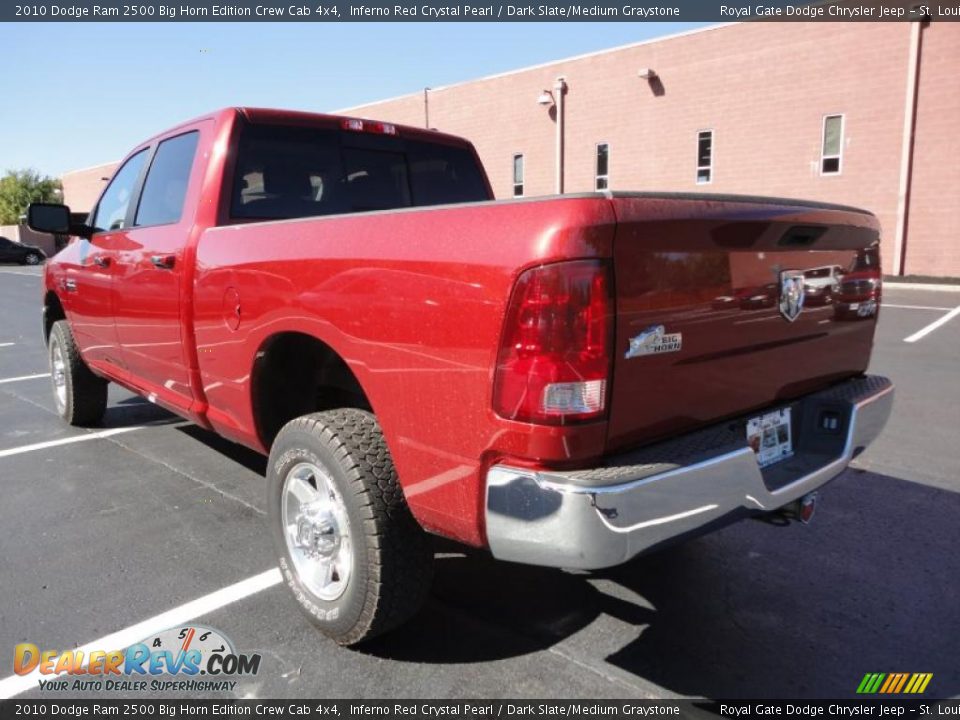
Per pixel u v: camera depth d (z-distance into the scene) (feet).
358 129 13.51
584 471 6.68
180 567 11.12
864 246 10.10
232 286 10.20
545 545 6.65
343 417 8.79
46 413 20.49
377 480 8.16
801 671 8.60
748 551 11.64
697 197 7.32
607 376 6.68
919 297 46.52
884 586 10.53
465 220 7.13
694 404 7.71
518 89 79.97
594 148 74.74
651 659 8.85
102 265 14.60
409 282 7.47
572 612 9.90
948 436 17.30
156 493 14.10
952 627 9.49
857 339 10.32
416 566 8.32
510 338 6.59
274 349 10.03
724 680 8.44
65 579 10.75
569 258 6.36
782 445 9.21
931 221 55.72
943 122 54.03
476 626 9.54
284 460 9.20
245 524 12.66
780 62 61.00
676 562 11.30
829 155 59.62
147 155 14.39
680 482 6.90
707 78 65.57
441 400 7.24
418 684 8.36
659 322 7.04
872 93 56.70
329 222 8.75
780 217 8.14
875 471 15.03
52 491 14.21
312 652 8.96
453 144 15.20
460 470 7.19
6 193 171.42
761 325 8.31
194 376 11.77
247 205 11.80
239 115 11.98
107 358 15.56
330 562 8.93
